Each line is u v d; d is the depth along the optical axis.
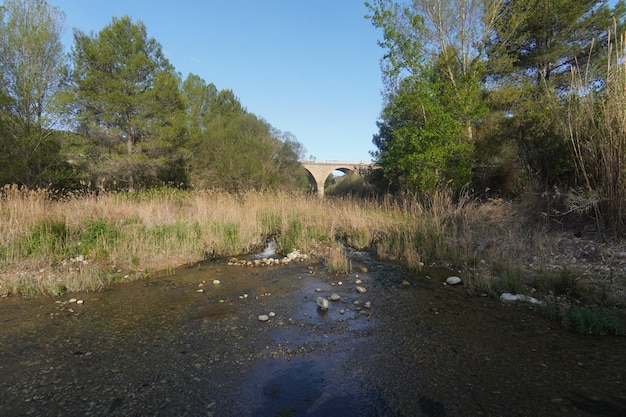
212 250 9.37
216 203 12.59
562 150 8.94
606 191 7.42
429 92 13.18
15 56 16.00
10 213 9.02
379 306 5.49
